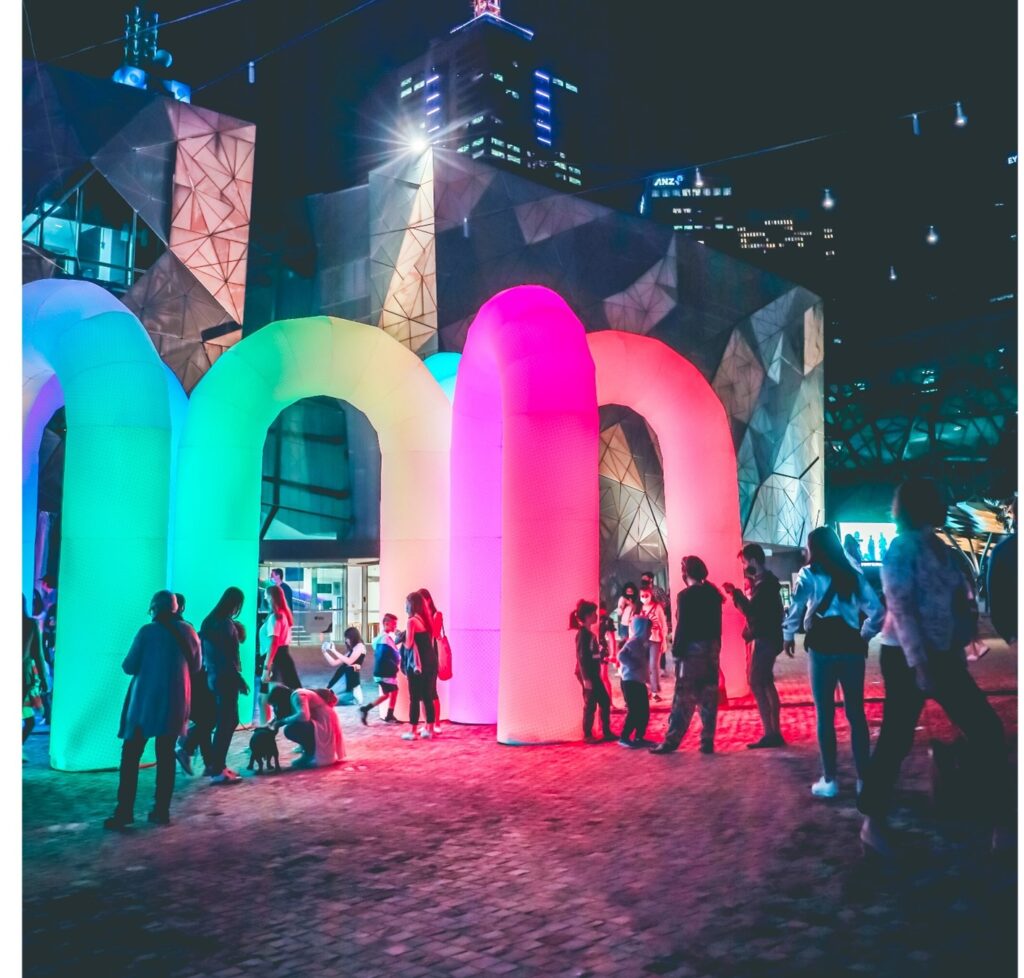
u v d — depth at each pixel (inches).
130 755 246.7
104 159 935.7
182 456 436.1
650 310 1211.2
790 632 256.4
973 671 567.8
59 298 361.4
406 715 436.1
